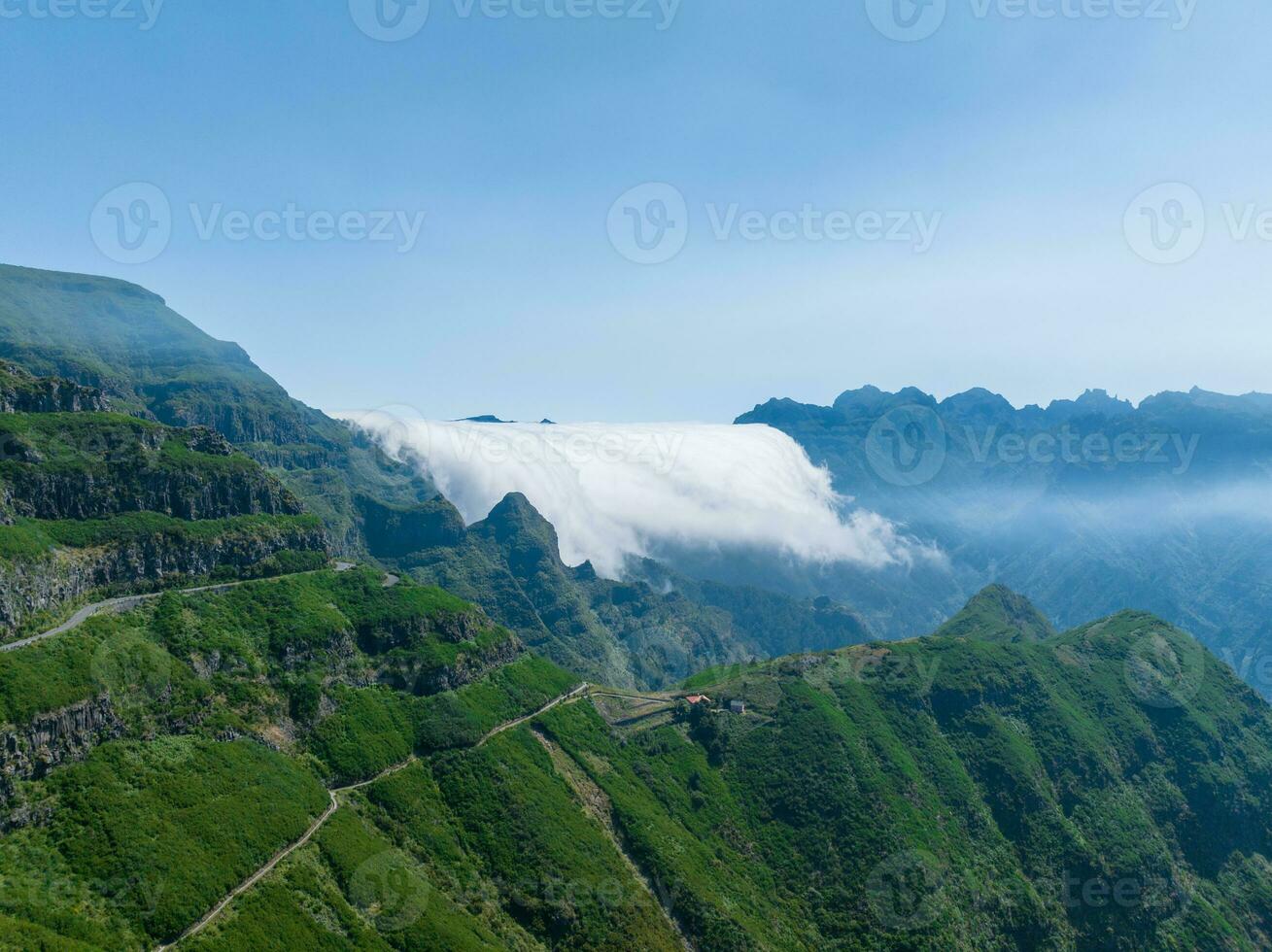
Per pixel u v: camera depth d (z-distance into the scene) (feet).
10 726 639.35
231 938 634.43
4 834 611.47
